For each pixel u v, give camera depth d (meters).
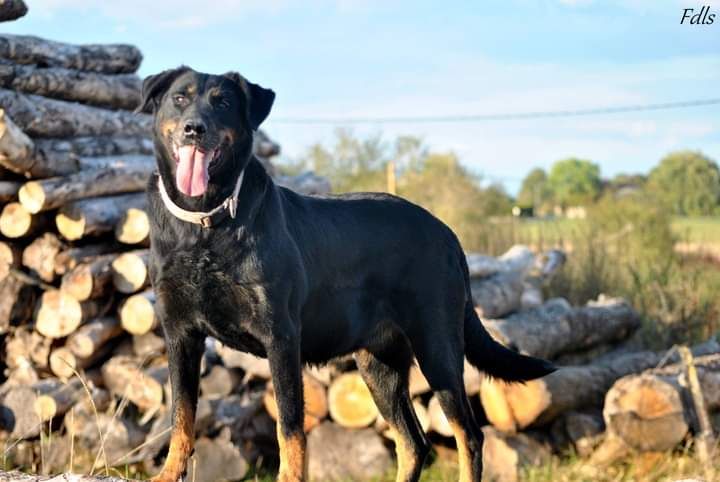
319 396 7.43
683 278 11.69
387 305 4.98
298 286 4.34
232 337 4.32
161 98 4.46
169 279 4.18
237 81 4.43
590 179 58.47
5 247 7.34
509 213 23.97
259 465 7.28
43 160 7.11
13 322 7.39
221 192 4.15
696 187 32.34
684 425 7.07
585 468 7.18
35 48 7.82
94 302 7.34
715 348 9.18
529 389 7.14
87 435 7.06
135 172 7.78
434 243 5.12
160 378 7.18
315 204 4.82
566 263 12.20
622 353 9.30
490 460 7.19
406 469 5.25
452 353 5.07
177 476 4.07
